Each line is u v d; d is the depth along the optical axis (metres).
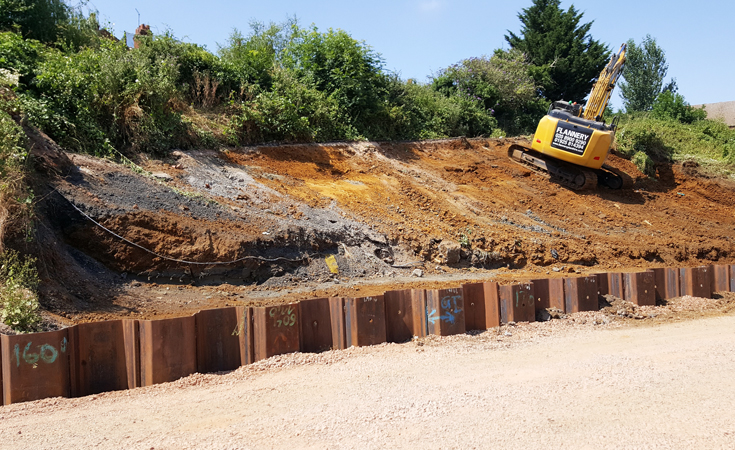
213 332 6.90
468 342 8.07
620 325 9.44
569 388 5.98
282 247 10.20
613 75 19.42
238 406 5.51
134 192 9.70
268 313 7.09
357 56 18.95
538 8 39.88
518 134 26.75
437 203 14.80
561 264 13.22
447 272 11.86
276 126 15.27
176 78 14.84
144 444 4.57
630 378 6.33
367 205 13.41
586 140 17.59
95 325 6.26
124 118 12.02
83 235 8.39
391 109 19.58
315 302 7.69
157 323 6.32
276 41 21.19
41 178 8.53
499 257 12.80
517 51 33.97
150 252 8.73
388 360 7.13
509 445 4.59
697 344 8.06
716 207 19.91
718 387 6.07
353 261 11.01
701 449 4.58
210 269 9.16
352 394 5.82
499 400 5.60
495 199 16.25
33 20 14.13
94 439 4.68
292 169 14.25
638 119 29.55
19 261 7.09
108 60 12.38
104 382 6.26
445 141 20.23
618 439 4.73
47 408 5.47
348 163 15.91
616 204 18.16
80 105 11.44
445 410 5.34
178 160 12.31
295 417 5.17
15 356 5.64
